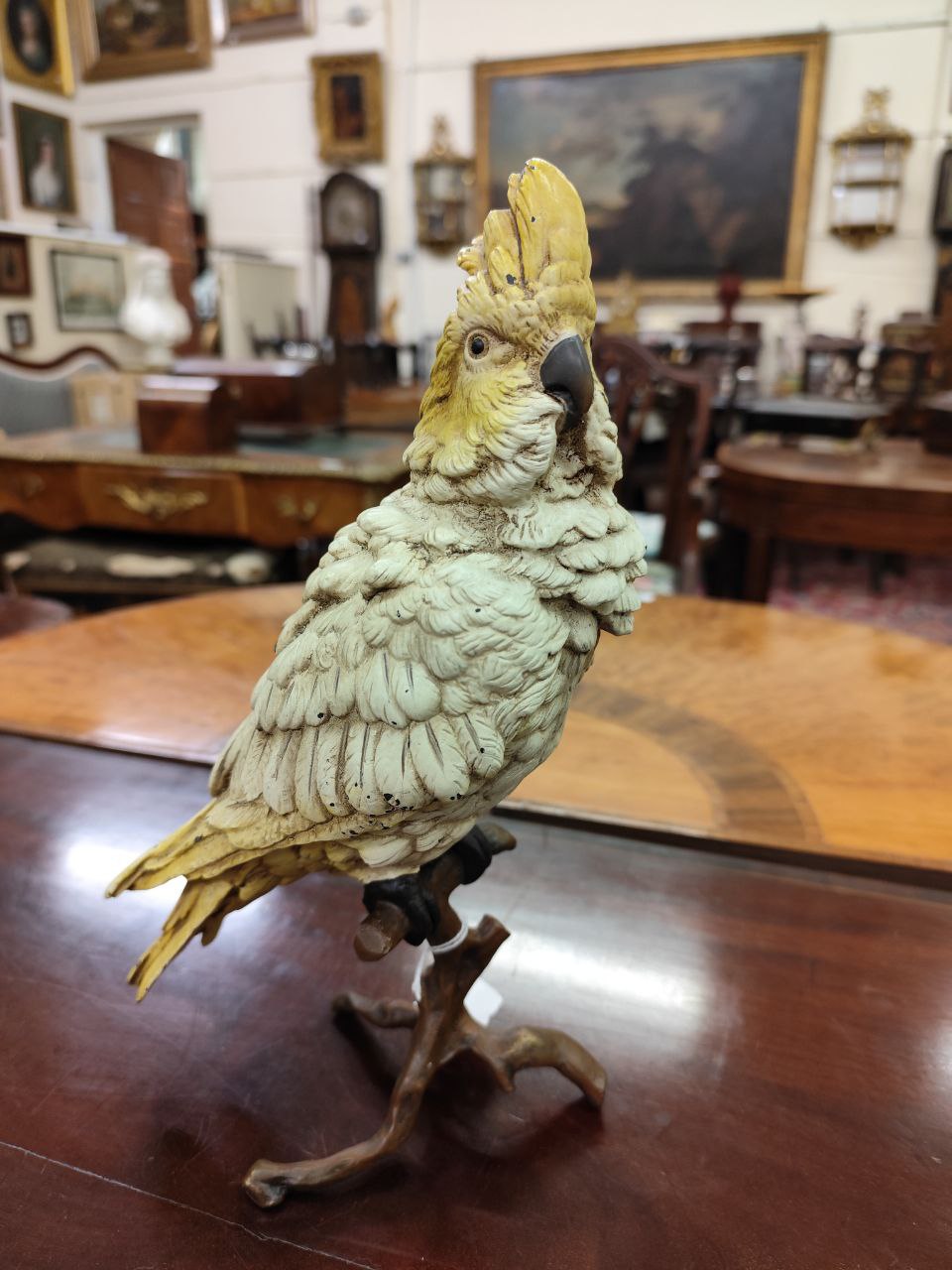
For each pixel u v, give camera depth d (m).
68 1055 0.64
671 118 4.42
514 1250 0.51
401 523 0.51
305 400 2.45
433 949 0.58
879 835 0.83
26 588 2.42
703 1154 0.57
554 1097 0.62
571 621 0.51
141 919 0.78
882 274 4.36
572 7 4.39
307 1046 0.65
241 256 4.55
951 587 3.54
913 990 0.70
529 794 0.91
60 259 3.57
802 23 4.13
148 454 2.27
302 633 0.53
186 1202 0.54
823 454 2.33
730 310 4.27
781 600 3.36
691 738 1.00
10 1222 0.52
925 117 4.09
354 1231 0.52
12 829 0.89
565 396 0.46
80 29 4.91
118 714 1.08
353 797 0.48
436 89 4.66
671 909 0.79
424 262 4.91
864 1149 0.57
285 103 4.83
